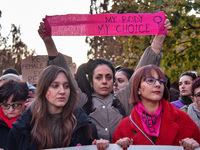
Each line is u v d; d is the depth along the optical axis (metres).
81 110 2.60
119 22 3.16
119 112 3.01
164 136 2.49
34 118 2.41
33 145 2.33
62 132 2.40
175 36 6.96
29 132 2.37
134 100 2.74
